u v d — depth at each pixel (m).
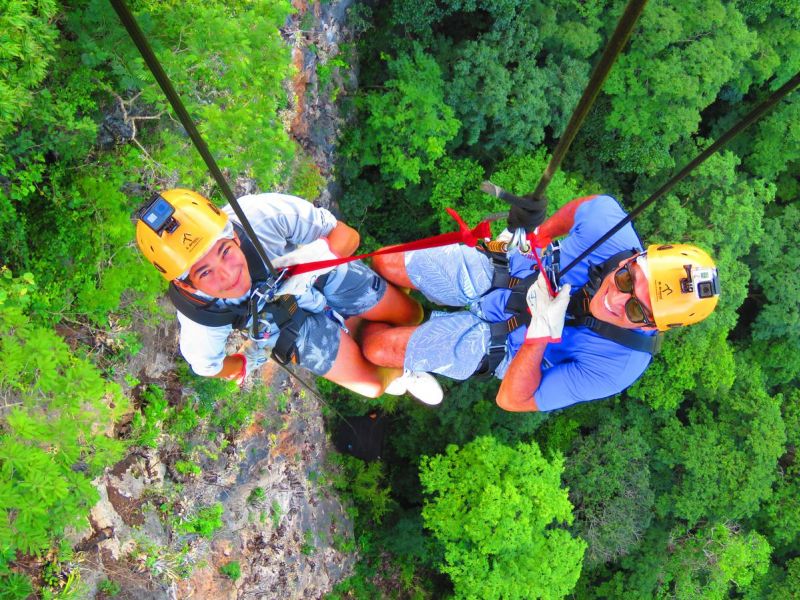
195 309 3.24
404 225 17.92
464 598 16.09
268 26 6.95
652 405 19.92
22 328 4.19
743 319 23.12
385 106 14.88
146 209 2.95
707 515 20.77
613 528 19.14
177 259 2.94
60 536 5.69
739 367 21.58
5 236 5.40
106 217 5.89
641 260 3.22
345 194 15.78
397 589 17.38
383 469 18.30
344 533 15.06
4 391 4.46
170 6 5.98
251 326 3.41
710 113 22.36
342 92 14.38
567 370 3.66
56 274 5.88
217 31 6.07
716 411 22.09
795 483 22.08
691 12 17.59
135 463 7.36
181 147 6.45
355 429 15.88
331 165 14.62
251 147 7.23
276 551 11.18
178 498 7.98
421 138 14.93
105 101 6.09
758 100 21.64
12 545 4.21
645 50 17.42
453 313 3.88
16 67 4.70
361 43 15.23
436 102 14.77
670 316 3.15
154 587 7.02
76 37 5.62
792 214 20.91
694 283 3.11
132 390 7.17
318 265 3.19
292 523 12.06
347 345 3.80
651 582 20.12
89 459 4.57
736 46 18.05
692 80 17.52
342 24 14.02
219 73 6.72
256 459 10.49
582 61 17.23
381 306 3.94
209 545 8.92
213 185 7.50
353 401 15.48
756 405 20.64
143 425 7.34
